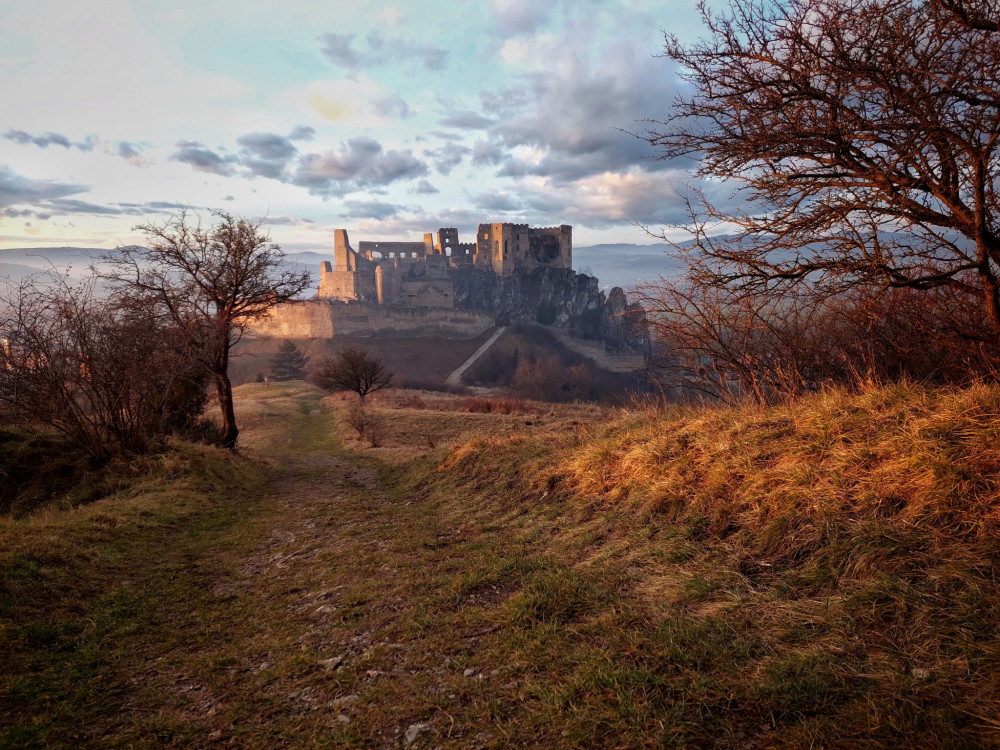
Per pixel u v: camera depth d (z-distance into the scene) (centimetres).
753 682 245
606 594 372
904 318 610
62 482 1028
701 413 674
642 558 425
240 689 342
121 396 1115
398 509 870
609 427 843
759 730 219
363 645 378
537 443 932
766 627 291
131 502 873
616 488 585
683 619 314
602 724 240
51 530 649
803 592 315
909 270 536
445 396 5053
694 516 457
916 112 424
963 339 546
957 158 471
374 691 310
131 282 1475
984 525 296
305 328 9462
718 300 635
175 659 393
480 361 9250
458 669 318
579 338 11244
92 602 496
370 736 267
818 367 683
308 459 1977
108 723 310
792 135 477
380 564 564
